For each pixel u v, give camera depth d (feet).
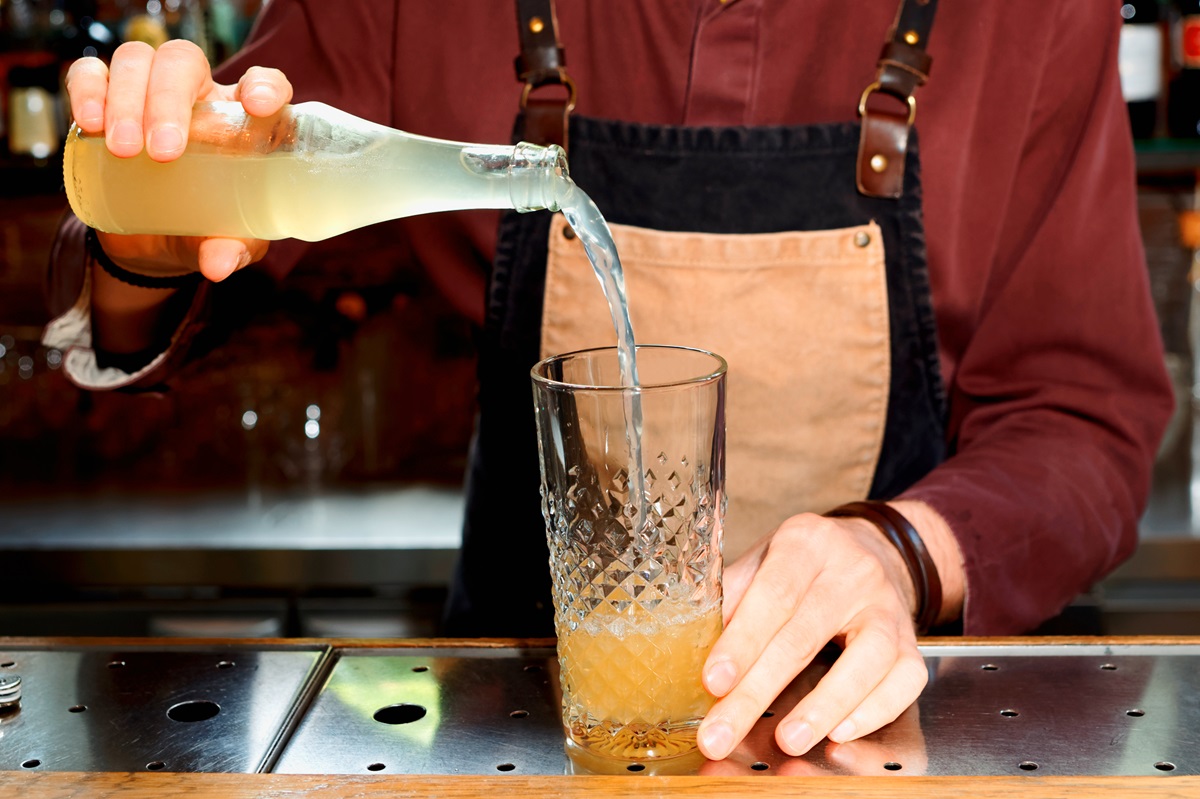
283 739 2.77
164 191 3.04
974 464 4.00
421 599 7.88
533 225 4.41
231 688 3.01
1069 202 4.34
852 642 2.87
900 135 4.22
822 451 4.50
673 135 4.35
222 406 8.95
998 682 3.00
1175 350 8.96
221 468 8.95
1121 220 4.36
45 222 8.77
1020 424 4.27
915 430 4.52
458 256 4.74
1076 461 4.06
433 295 8.47
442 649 3.23
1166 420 4.41
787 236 4.33
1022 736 2.74
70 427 9.12
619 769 2.62
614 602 2.57
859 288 4.35
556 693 2.99
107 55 8.81
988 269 4.51
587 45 4.50
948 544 3.67
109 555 7.71
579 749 2.65
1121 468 4.22
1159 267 8.90
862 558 3.09
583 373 2.79
